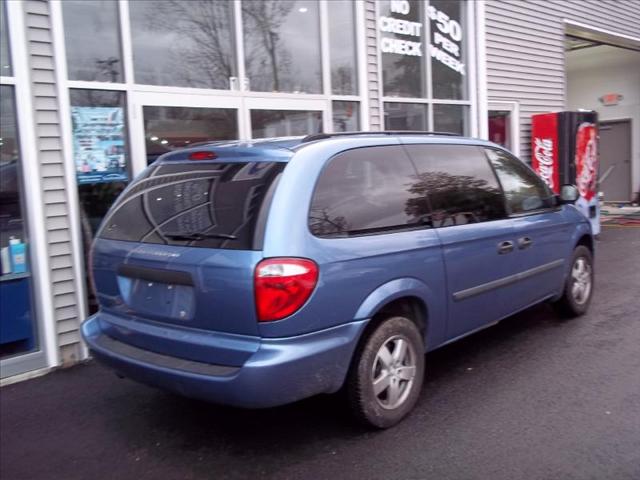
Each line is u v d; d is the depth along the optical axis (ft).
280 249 10.48
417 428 12.50
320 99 25.25
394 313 12.73
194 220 11.56
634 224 43.01
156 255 11.56
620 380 14.44
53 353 17.28
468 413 13.06
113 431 13.20
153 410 14.17
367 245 11.76
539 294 17.30
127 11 19.22
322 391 11.19
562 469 10.69
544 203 17.93
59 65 17.28
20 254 16.88
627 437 11.70
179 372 10.93
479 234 14.48
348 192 12.00
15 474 11.55
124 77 19.25
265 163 11.56
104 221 13.50
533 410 13.05
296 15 24.77
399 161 13.41
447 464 11.07
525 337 17.94
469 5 32.30
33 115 16.78
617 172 53.83
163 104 20.17
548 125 34.86
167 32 20.77
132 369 11.73
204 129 21.52
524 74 36.24
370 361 11.96
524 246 16.19
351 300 11.36
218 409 14.05
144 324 11.92
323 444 12.08
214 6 22.06
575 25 39.93
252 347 10.43
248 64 23.16
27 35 16.62
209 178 11.98
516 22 35.35
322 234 11.16
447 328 13.88
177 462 11.75
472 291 14.38
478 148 15.96
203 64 21.79
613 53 51.44
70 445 12.63
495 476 10.60
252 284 10.30
